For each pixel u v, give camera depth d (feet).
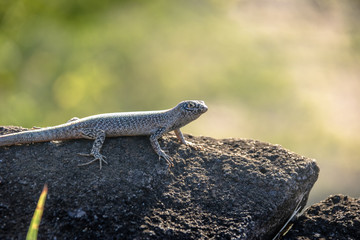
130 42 79.25
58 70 68.13
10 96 59.93
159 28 86.48
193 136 30.32
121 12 87.25
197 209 23.68
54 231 21.67
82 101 62.80
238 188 25.11
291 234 24.73
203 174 25.84
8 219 21.94
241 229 22.88
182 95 69.21
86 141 26.91
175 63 76.59
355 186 49.98
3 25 67.15
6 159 24.90
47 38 70.33
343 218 24.64
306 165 26.89
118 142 27.25
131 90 70.13
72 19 76.07
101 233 21.84
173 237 22.08
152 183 24.59
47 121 58.75
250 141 29.45
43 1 70.49
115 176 24.59
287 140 58.90
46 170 24.47
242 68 74.84
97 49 75.00
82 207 22.62
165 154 26.32
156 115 27.40
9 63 62.90
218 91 69.97
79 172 24.58
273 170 26.18
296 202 26.22
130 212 22.81
